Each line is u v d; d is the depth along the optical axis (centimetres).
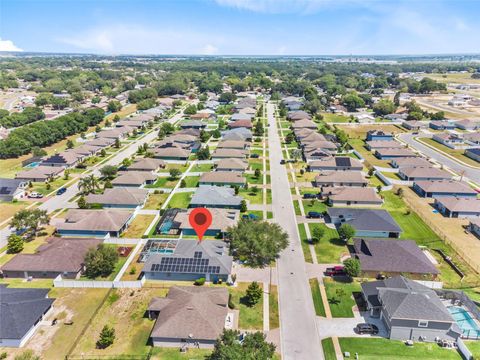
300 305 5791
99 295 6075
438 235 7975
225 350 4184
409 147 15175
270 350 4325
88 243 7094
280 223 8481
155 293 6106
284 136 16850
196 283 6303
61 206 9494
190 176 11638
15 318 5184
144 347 4991
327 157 12888
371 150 14475
